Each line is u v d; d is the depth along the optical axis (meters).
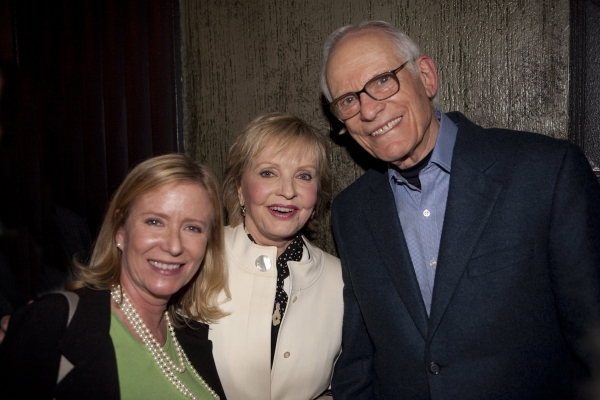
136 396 1.18
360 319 1.56
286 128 1.48
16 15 2.24
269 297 1.51
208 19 2.00
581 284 1.14
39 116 2.20
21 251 2.00
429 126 1.37
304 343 1.53
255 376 1.47
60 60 2.20
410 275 1.34
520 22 1.67
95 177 2.18
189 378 1.34
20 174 2.11
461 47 1.72
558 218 1.17
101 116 2.16
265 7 1.93
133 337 1.22
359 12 1.81
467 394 1.23
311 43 1.88
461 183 1.28
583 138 1.64
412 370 1.34
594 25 1.61
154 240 1.19
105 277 1.27
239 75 1.98
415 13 1.76
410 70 1.33
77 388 1.06
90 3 2.13
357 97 1.34
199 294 1.46
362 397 1.51
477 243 1.25
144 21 2.06
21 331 1.06
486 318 1.23
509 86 1.70
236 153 1.55
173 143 2.06
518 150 1.27
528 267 1.21
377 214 1.45
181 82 2.05
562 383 1.23
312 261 1.61
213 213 1.41
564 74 1.64
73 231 2.18
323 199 1.72
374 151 1.38
